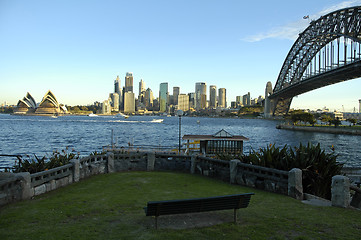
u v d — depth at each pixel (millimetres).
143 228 7402
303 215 8844
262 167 13086
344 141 91375
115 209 9227
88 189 12422
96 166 16344
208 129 161125
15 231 7098
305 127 142500
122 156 18031
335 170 13219
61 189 12414
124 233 7008
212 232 7141
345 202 10039
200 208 7449
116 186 13102
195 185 13719
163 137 101438
